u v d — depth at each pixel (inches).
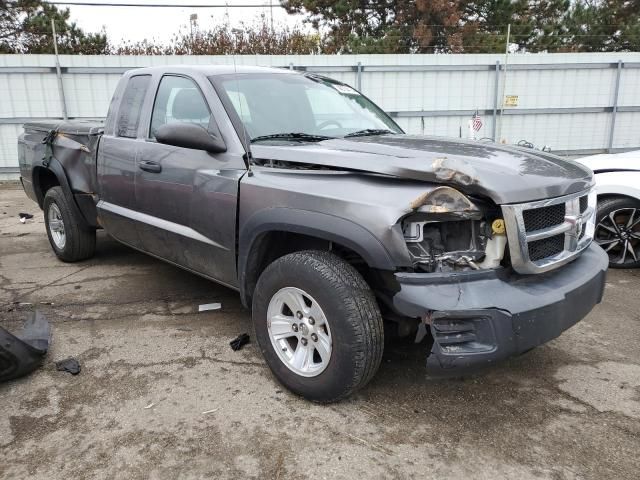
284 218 109.9
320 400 111.0
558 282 104.7
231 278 132.9
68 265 215.5
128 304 171.2
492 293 96.3
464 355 94.5
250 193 119.4
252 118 135.3
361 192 101.5
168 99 152.3
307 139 134.5
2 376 120.6
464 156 112.6
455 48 831.1
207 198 131.3
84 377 125.2
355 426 106.1
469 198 99.3
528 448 99.8
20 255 232.1
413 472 93.3
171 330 151.1
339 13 877.8
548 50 893.2
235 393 118.0
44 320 146.4
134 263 216.5
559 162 123.5
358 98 170.4
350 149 118.3
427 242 99.4
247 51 730.2
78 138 191.3
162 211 149.4
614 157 219.0
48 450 99.0
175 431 104.4
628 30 895.7
